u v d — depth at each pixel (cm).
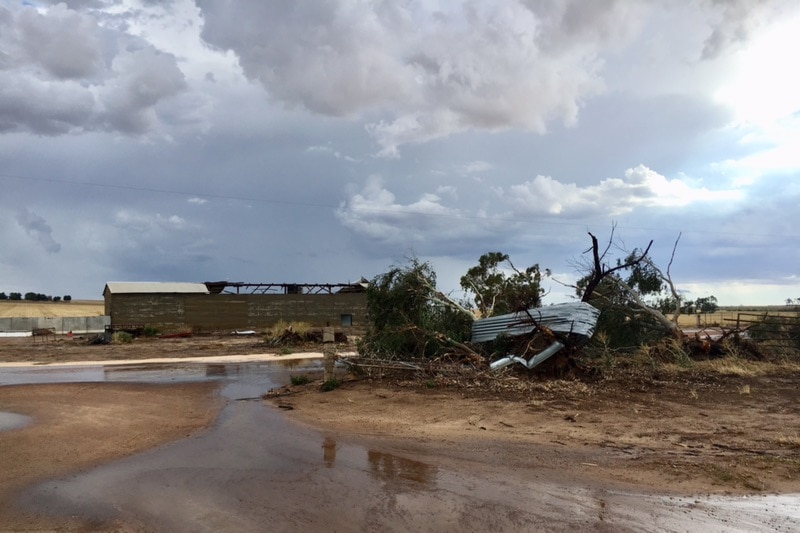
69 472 704
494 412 1067
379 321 1850
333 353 1470
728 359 1742
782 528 510
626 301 2066
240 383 1656
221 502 590
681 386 1347
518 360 1498
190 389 1523
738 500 584
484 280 2361
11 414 1120
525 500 588
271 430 955
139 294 4638
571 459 747
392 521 534
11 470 712
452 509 562
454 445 831
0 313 7575
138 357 2716
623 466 710
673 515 543
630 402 1150
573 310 1520
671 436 868
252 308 4888
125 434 927
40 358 2727
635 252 2123
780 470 682
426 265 1852
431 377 1473
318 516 548
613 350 1855
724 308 5797
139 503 589
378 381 1491
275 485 644
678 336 1894
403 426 973
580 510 558
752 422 962
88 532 514
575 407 1102
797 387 1334
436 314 1858
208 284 4969
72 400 1312
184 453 798
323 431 941
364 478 669
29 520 544
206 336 4488
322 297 5028
